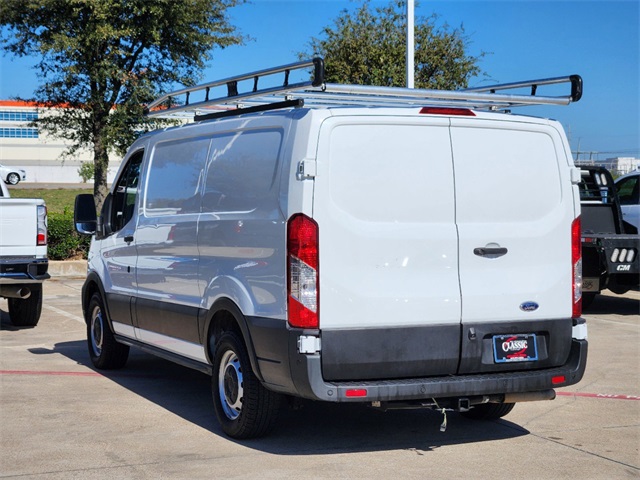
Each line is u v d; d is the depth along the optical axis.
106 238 8.94
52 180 72.19
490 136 6.16
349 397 5.57
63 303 14.91
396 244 5.79
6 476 5.52
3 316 13.40
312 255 5.60
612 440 6.48
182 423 6.89
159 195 7.77
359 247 5.70
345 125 5.74
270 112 6.15
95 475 5.54
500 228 6.13
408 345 5.79
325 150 5.67
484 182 6.11
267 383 5.94
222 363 6.54
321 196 5.63
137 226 8.13
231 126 6.61
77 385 8.37
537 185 6.31
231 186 6.49
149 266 7.83
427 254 5.88
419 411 7.41
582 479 5.52
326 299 5.61
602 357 9.97
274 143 6.01
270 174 5.98
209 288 6.64
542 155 6.36
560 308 6.33
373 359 5.69
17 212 11.36
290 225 5.66
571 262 6.40
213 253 6.63
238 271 6.25
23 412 7.24
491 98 6.41
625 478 5.55
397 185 5.84
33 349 10.48
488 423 7.01
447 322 5.92
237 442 6.34
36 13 23.86
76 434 6.54
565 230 6.39
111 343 8.98
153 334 7.84
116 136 24.33
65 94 24.73
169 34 25.00
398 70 19.23
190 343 7.08
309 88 5.65
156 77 25.52
